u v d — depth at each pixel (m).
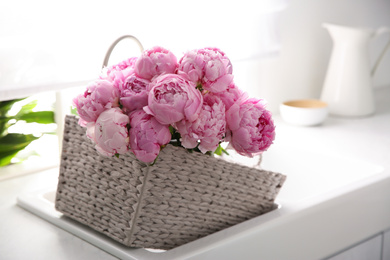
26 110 1.50
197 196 0.88
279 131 1.56
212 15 1.43
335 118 1.71
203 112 0.76
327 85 1.72
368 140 1.47
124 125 0.75
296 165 1.42
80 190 0.93
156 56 0.77
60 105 1.33
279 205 1.03
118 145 0.75
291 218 0.98
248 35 1.53
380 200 1.16
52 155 1.57
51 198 1.12
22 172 1.26
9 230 0.96
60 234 0.95
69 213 0.97
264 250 0.94
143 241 0.86
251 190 0.95
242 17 1.50
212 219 0.92
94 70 1.25
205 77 0.77
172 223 0.87
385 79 2.11
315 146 1.42
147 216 0.84
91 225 0.93
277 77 1.72
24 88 1.14
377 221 1.17
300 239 1.00
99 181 0.89
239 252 0.90
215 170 0.88
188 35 1.40
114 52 1.29
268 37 1.58
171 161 0.82
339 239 1.09
